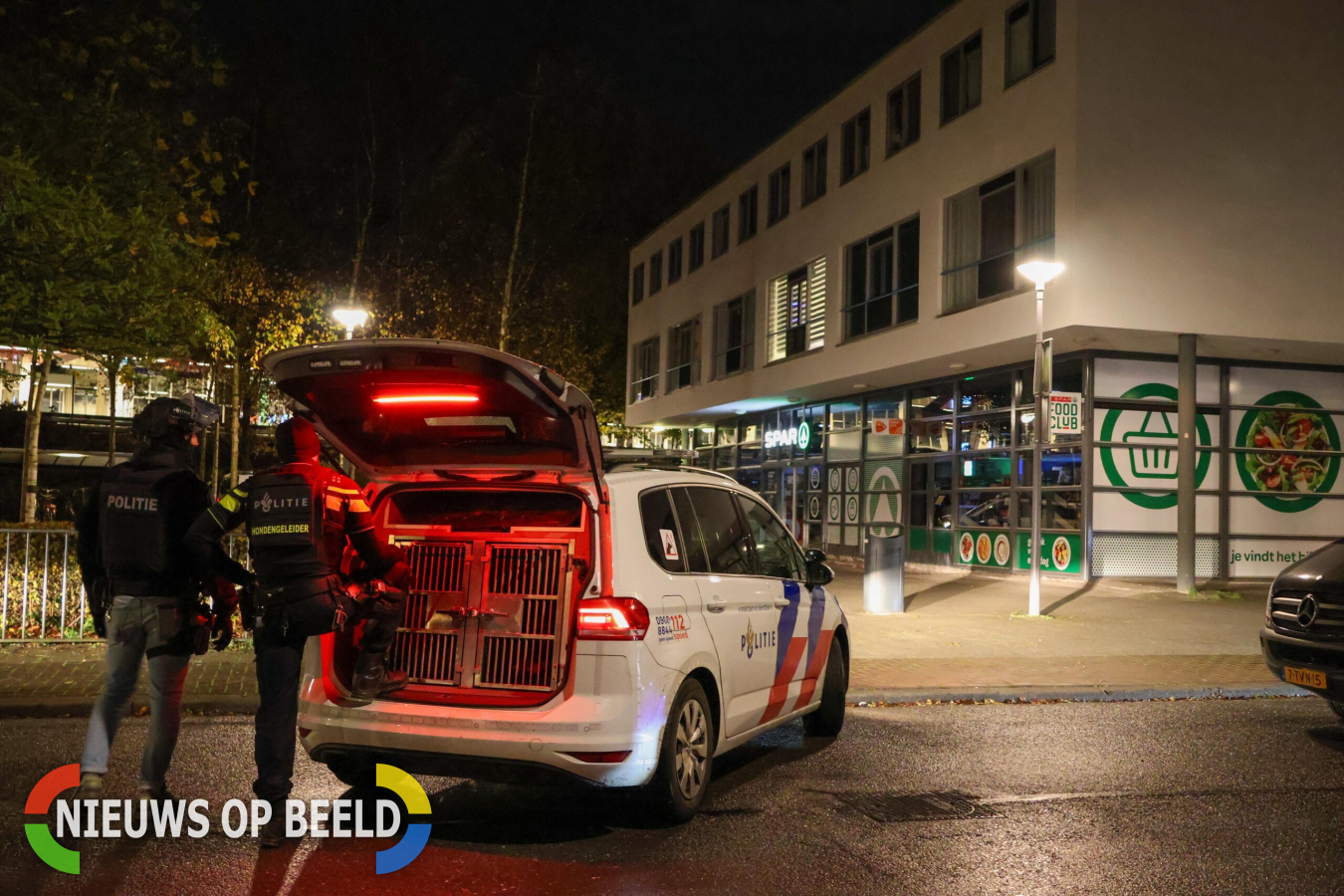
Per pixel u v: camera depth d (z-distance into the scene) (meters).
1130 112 17.27
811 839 5.13
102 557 5.13
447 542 5.22
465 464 5.68
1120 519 19.20
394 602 4.96
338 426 5.59
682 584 5.42
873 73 23.47
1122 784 6.30
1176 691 9.61
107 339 12.36
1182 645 12.40
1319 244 18.11
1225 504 19.72
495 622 5.09
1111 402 19.17
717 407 31.64
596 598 4.93
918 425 24.25
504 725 4.82
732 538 6.30
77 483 36.62
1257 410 20.09
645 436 43.22
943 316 20.39
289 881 4.43
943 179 20.70
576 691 4.86
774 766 6.70
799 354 26.12
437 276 32.69
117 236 11.32
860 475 26.62
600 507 5.06
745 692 6.01
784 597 6.63
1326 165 18.22
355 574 5.11
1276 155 17.94
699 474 6.24
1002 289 18.95
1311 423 20.42
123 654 5.11
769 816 5.52
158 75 12.47
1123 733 7.87
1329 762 6.96
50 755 6.50
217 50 12.70
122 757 6.46
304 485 4.79
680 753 5.28
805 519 29.42
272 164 37.62
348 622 4.88
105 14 12.05
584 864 4.71
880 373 23.06
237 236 13.48
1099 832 5.32
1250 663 11.14
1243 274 17.69
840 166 24.64
